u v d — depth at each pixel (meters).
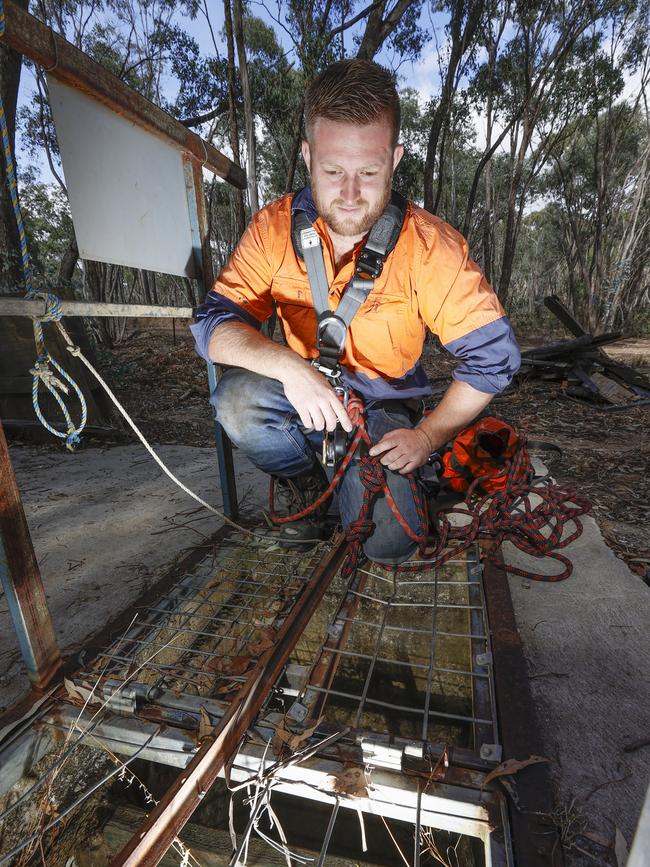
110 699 1.25
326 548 2.02
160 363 10.39
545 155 20.66
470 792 1.02
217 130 18.31
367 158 1.28
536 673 1.36
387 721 1.74
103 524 2.39
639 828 0.48
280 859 1.27
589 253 31.75
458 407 1.59
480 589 1.73
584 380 7.24
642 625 1.55
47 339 4.40
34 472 3.25
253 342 1.50
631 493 3.09
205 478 2.99
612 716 1.21
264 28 15.49
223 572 1.88
